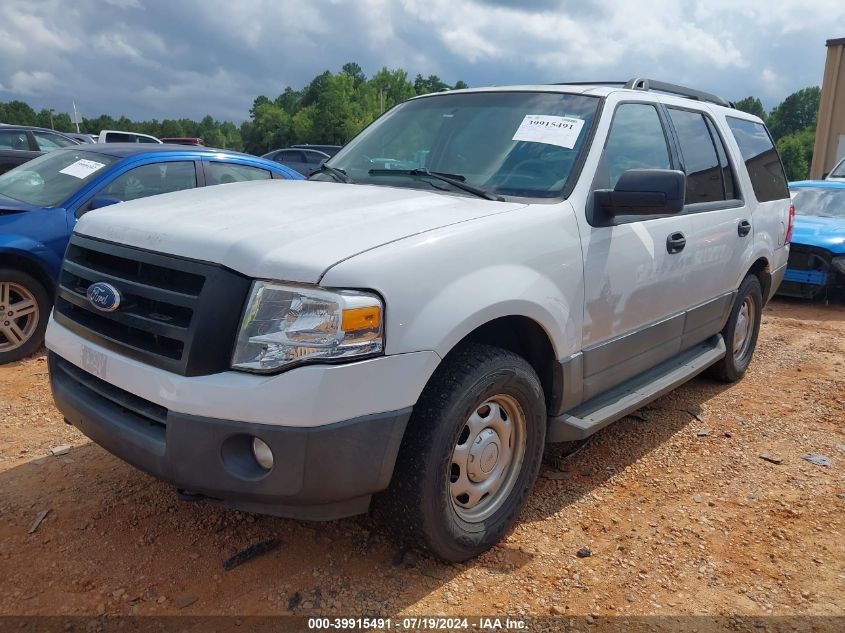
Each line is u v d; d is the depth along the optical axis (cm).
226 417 234
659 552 311
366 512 285
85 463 375
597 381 350
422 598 272
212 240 250
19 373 516
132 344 262
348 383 235
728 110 513
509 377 287
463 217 287
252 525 319
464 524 290
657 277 380
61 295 310
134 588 273
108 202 548
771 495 367
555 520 335
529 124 362
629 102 388
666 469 395
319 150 2255
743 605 277
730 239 462
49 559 289
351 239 253
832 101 2020
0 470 365
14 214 541
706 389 536
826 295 900
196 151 647
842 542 324
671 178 310
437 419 262
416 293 251
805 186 1057
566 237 315
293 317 233
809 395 526
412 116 409
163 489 348
